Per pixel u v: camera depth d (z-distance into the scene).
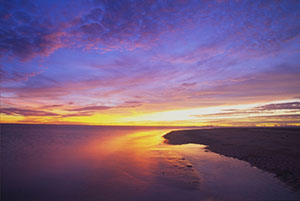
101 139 33.06
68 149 19.50
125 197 6.83
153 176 9.20
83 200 6.70
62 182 8.66
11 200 6.83
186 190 7.27
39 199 6.87
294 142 17.56
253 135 27.20
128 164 11.84
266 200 6.10
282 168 9.16
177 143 23.02
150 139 31.39
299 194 6.41
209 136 29.75
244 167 9.98
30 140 31.08
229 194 6.70
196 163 11.50
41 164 12.29
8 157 14.91
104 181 8.68
